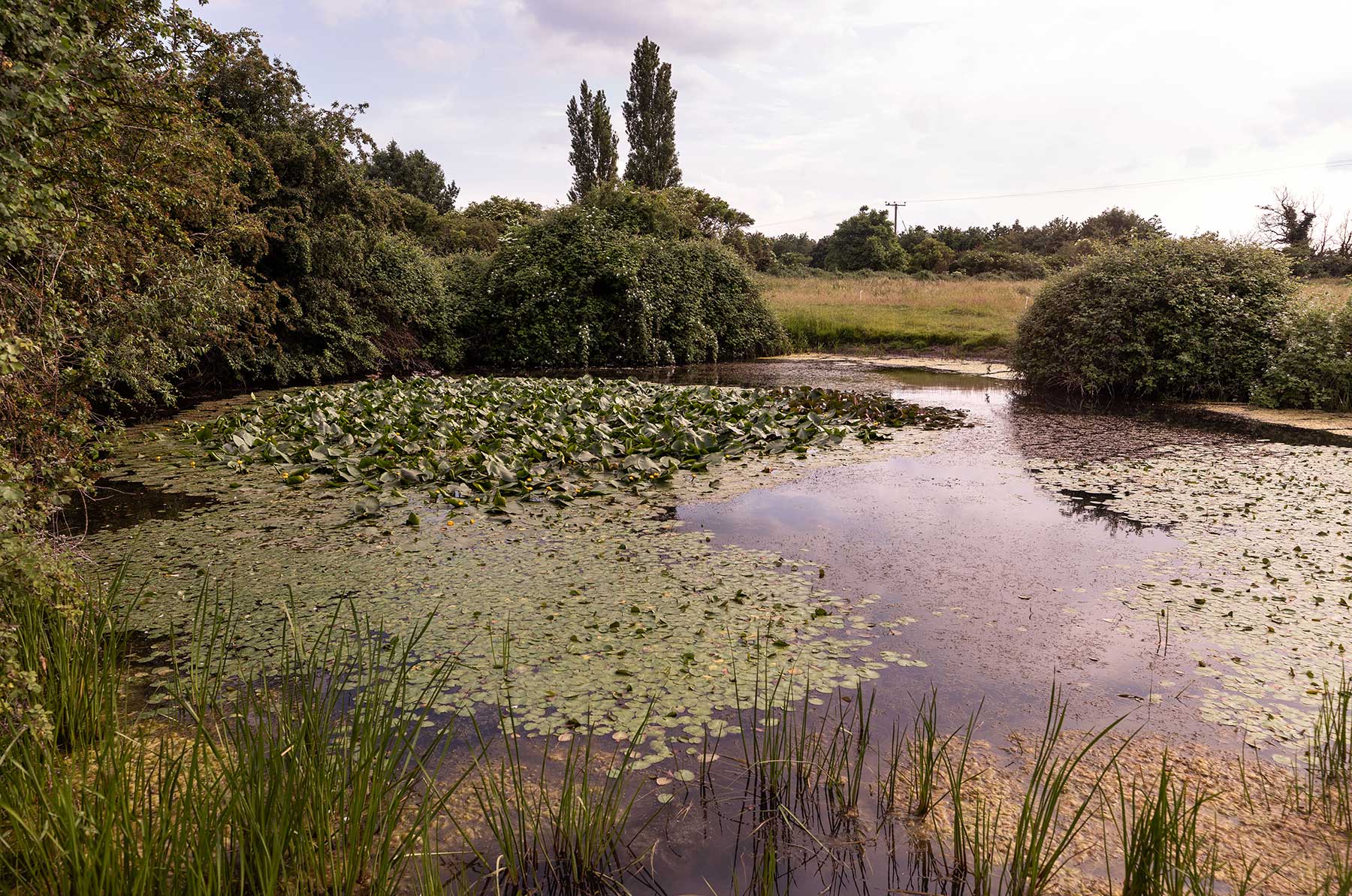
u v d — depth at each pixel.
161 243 7.31
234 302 9.02
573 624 4.09
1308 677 3.51
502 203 37.78
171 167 6.93
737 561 5.09
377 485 7.00
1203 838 2.43
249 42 13.44
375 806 2.27
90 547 5.33
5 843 2.06
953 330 21.61
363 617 4.17
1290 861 2.34
